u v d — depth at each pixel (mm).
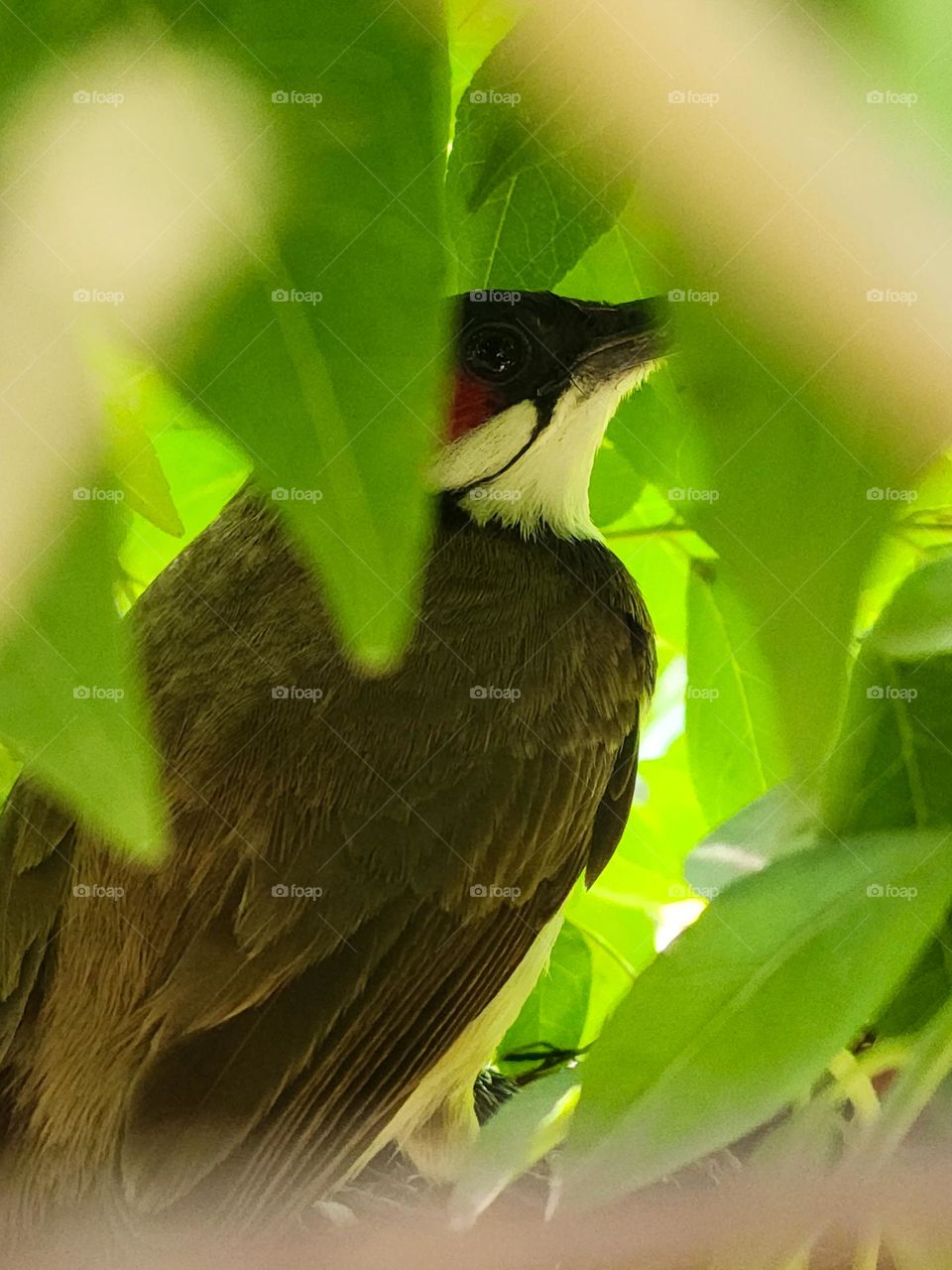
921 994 3143
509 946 5039
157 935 4684
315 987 4699
